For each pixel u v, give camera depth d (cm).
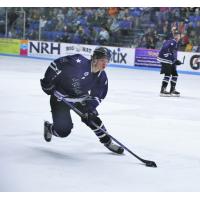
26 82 2202
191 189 726
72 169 805
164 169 833
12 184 712
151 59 3297
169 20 3500
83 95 887
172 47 1905
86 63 845
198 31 3319
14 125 1173
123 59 3428
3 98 1653
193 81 2678
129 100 1756
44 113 1372
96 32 3706
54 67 855
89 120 863
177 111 1545
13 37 4081
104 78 862
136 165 848
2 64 3175
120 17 3716
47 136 948
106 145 920
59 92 880
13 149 928
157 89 2184
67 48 3688
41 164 828
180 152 970
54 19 3962
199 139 1111
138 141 1059
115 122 1284
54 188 701
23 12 4016
